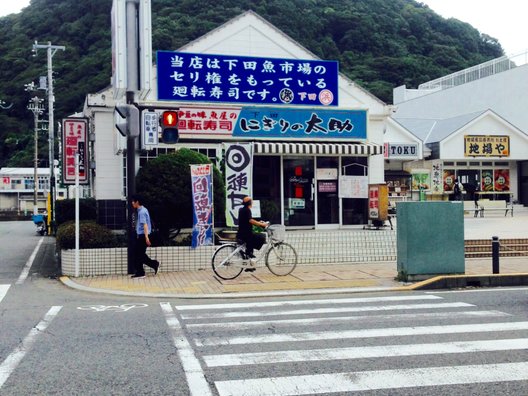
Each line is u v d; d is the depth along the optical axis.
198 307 8.59
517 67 30.03
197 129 15.07
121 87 11.50
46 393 4.60
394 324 7.22
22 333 6.82
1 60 50.72
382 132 17.47
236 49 15.98
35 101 43.47
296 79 15.90
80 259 11.84
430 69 44.12
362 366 5.35
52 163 29.89
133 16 11.58
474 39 54.66
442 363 5.45
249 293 9.75
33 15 53.62
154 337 6.55
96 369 5.26
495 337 6.48
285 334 6.68
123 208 15.21
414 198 26.69
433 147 27.05
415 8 54.88
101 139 15.15
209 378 4.98
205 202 12.50
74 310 8.39
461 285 10.59
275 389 4.69
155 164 12.69
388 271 12.08
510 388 4.70
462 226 10.92
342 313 8.01
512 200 27.62
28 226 37.47
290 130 15.85
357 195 17.20
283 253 11.75
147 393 4.59
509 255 14.27
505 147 27.25
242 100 15.45
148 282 10.92
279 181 16.78
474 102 33.06
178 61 14.91
